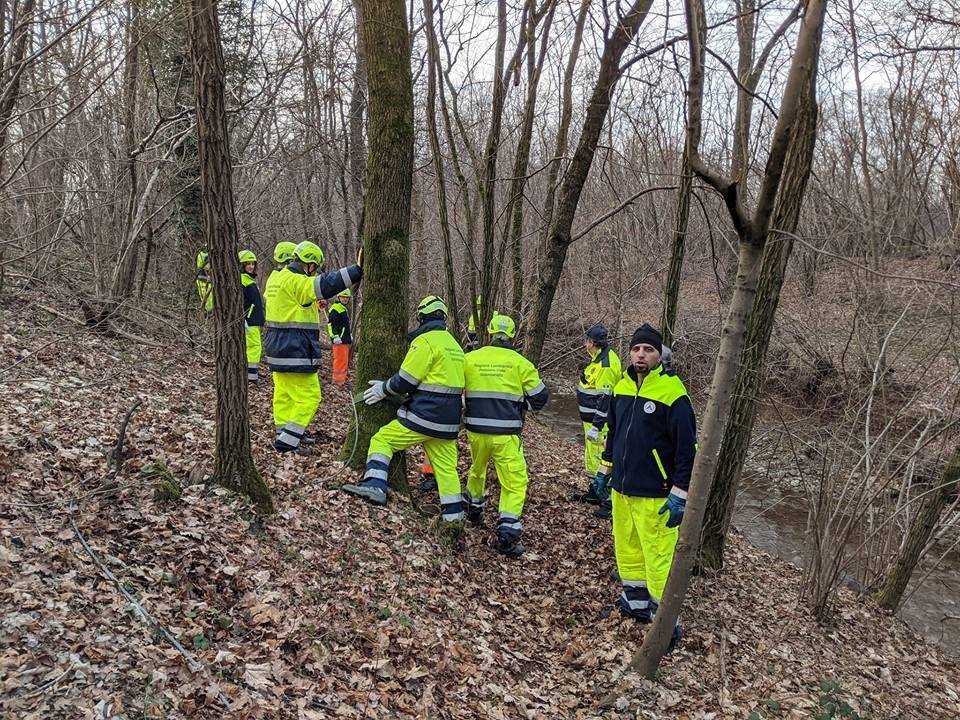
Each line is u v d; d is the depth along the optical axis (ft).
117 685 9.07
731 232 29.86
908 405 19.52
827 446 19.02
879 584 21.90
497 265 26.45
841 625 18.53
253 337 29.27
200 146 13.33
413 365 17.17
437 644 13.04
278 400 20.59
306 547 14.48
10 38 20.59
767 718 13.23
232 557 13.03
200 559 12.56
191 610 11.39
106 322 27.14
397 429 17.61
